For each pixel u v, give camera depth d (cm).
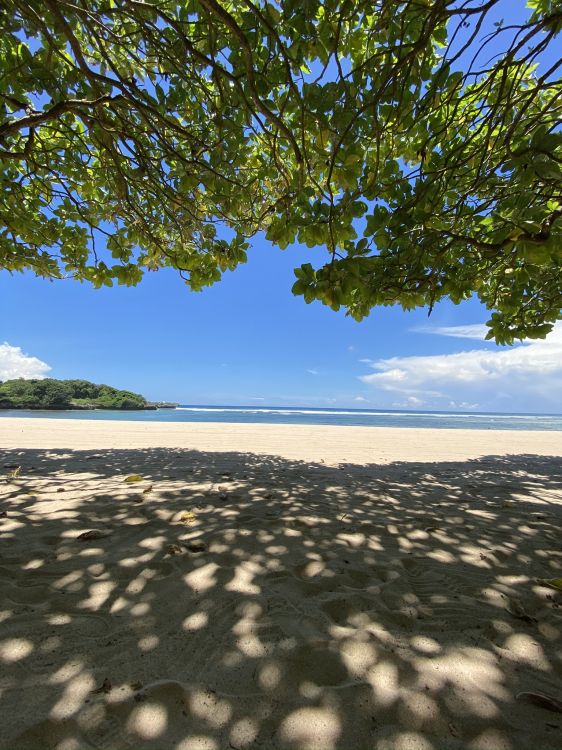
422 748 124
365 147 271
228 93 250
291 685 148
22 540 288
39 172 422
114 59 343
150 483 495
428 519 380
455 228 292
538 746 126
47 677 149
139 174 382
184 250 404
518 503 472
